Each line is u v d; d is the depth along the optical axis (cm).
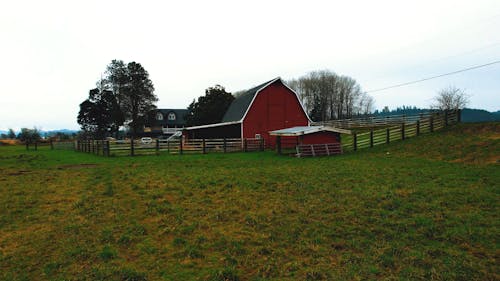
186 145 2889
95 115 6375
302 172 1516
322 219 813
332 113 9388
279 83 3506
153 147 2861
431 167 1512
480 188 1056
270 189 1149
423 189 1071
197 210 907
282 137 3450
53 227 787
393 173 1395
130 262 597
